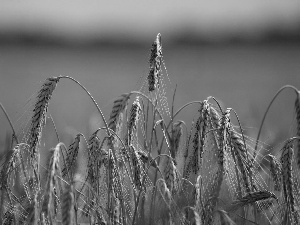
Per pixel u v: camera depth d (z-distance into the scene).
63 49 132.00
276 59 69.56
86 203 3.46
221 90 20.98
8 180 3.35
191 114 8.20
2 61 93.75
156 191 3.47
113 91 16.44
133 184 3.49
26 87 23.12
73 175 3.58
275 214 3.68
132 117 3.63
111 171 3.30
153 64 3.67
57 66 75.88
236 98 16.64
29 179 3.62
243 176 3.56
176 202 3.47
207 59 85.94
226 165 3.31
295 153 3.53
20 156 3.40
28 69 61.84
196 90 18.62
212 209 3.29
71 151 3.59
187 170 3.63
